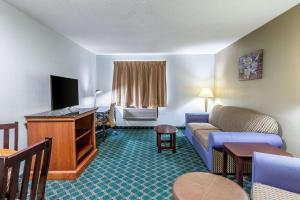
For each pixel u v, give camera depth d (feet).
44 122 8.25
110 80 18.70
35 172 3.73
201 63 18.29
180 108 18.58
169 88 18.49
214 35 11.75
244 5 7.59
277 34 8.68
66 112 9.44
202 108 18.53
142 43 13.87
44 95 9.95
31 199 3.73
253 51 10.83
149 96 18.11
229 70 14.39
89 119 11.11
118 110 18.60
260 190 4.99
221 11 8.16
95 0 7.23
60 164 8.38
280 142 8.05
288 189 5.23
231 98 13.99
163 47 15.24
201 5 7.59
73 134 8.34
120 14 8.53
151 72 18.02
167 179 8.39
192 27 10.28
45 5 7.68
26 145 8.59
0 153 5.36
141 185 7.86
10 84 7.72
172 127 12.74
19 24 8.15
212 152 8.64
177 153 11.76
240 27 10.24
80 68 14.75
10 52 7.71
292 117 7.77
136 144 13.57
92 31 11.02
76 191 7.38
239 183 6.59
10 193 3.15
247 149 7.13
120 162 10.28
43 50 9.86
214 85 18.24
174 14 8.52
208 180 5.36
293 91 7.72
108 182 8.09
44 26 9.95
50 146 4.04
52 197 6.96
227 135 8.30
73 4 7.55
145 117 18.30
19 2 7.44
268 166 5.40
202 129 12.53
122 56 18.53
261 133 8.43
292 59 7.74
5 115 7.50
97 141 14.30
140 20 9.25
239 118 10.42
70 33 11.39
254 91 10.67
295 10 7.56
